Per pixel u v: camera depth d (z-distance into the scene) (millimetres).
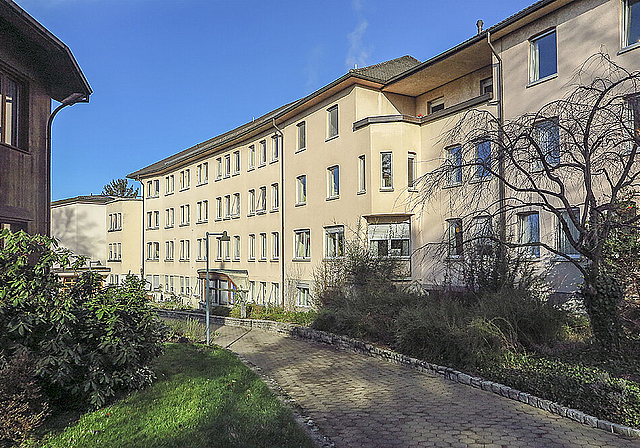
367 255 20406
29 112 12336
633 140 8594
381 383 10320
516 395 8602
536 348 10219
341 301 17484
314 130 25688
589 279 9445
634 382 7562
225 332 21375
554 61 16500
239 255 33656
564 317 11227
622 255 11164
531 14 16531
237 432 6816
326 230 24672
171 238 43281
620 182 9000
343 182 23344
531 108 16875
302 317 20875
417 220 21297
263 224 30625
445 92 23250
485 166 10133
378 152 21500
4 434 6176
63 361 7137
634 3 14359
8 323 6906
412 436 7016
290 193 27688
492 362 9828
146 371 9461
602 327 9383
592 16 15133
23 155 12117
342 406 8688
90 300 8469
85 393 7906
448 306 12531
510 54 17781
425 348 11945
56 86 13734
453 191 18781
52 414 7449
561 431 7035
